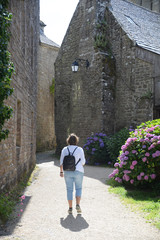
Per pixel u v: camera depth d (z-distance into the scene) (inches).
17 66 251.8
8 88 154.5
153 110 478.9
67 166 170.9
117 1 626.5
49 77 893.2
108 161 490.3
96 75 527.2
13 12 225.9
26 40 318.3
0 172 182.7
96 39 534.9
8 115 155.9
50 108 903.1
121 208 187.6
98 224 150.6
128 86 499.2
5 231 133.5
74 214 171.6
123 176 254.2
